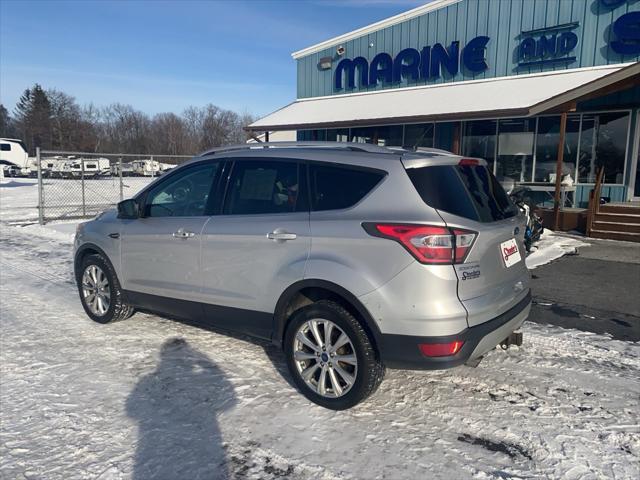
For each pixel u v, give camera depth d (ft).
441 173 11.15
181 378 13.12
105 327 17.15
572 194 44.09
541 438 10.48
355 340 10.92
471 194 11.40
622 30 39.86
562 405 11.91
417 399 12.14
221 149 14.53
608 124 41.73
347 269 10.94
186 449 9.96
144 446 10.03
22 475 9.07
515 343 12.94
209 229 13.67
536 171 45.73
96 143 255.29
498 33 47.16
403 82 54.60
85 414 11.23
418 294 10.18
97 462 9.48
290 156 12.79
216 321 13.92
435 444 10.22
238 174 13.76
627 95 40.14
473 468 9.43
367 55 57.57
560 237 36.70
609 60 41.27
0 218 49.52
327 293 11.73
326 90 62.34
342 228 11.18
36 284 23.48
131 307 17.10
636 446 10.22
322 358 11.58
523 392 12.55
